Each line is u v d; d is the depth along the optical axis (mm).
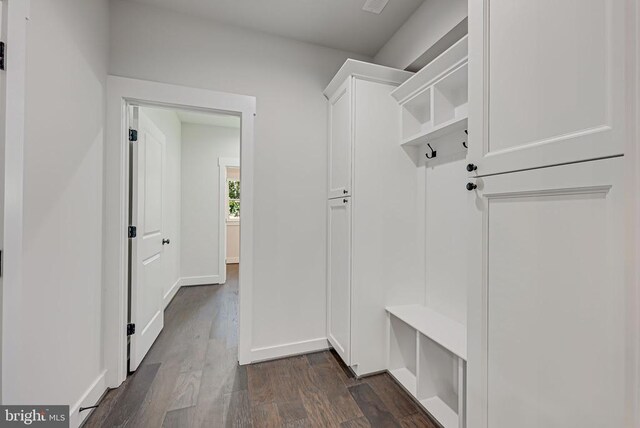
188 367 2037
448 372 1707
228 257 6996
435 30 1772
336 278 2145
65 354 1356
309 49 2318
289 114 2250
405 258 2033
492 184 952
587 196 696
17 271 1026
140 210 2074
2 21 970
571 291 730
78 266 1473
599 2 665
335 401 1670
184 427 1456
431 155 1931
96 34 1662
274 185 2199
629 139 612
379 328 1960
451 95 1749
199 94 1995
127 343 1940
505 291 912
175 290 3965
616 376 640
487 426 968
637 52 602
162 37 1946
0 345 960
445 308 1816
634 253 612
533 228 824
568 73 728
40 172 1180
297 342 2246
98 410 1581
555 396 764
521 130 854
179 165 4277
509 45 896
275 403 1648
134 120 1993
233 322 2914
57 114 1293
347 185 1949
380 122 1984
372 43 2316
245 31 2139
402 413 1573
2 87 971
